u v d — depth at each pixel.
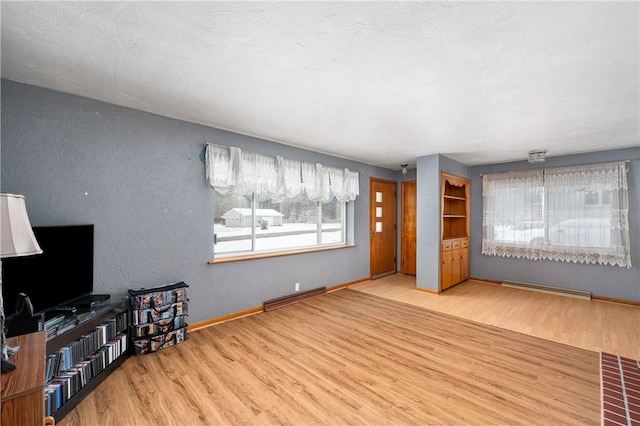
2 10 1.38
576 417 1.79
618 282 4.11
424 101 2.49
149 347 2.57
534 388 2.09
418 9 1.38
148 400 1.93
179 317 2.79
